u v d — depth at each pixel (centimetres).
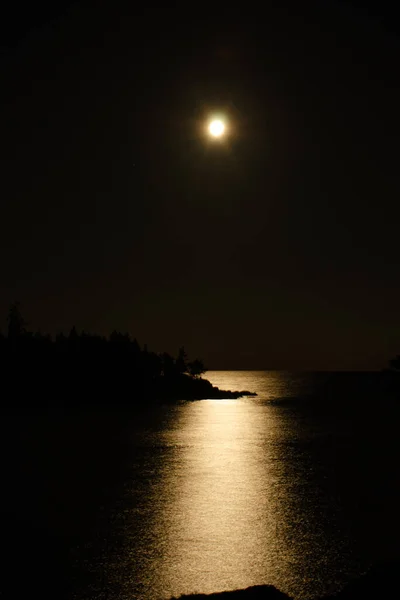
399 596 2644
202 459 8594
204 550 4153
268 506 5466
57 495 5991
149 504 5559
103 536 4488
